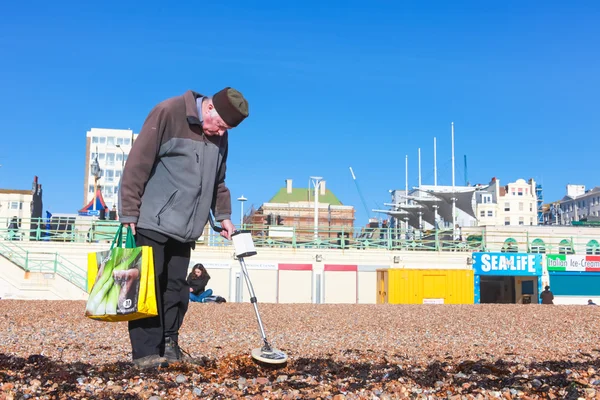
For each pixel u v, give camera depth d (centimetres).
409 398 412
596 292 3741
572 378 468
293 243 3612
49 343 728
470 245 4181
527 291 3831
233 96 485
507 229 5509
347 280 3553
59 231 3406
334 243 4047
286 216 11488
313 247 3734
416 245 3900
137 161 470
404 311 1531
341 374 494
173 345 509
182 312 519
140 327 486
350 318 1291
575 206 15162
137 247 456
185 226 488
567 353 699
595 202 14375
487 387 442
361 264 3575
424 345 801
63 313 1260
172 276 507
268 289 3475
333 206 11569
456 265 3647
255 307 531
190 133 488
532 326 1111
